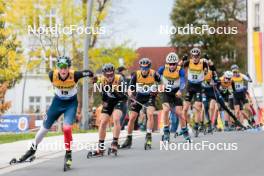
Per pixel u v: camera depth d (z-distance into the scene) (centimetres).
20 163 3388
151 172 2888
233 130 6028
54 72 3086
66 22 9769
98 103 9956
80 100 9606
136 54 10162
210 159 3319
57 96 3116
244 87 6372
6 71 8919
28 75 13712
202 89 5203
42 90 13750
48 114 3152
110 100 3553
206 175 2748
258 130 6084
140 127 6400
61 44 9812
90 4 6788
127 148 4031
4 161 3509
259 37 11312
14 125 7869
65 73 3062
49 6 9694
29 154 3241
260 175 2733
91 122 7912
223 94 6066
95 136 5403
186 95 4847
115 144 3600
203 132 5075
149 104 3978
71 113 3100
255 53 11331
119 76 3541
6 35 9006
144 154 3656
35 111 12462
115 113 3584
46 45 9900
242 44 15925
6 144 4641
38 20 9712
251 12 11512
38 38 9775
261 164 3088
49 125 3177
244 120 7169
